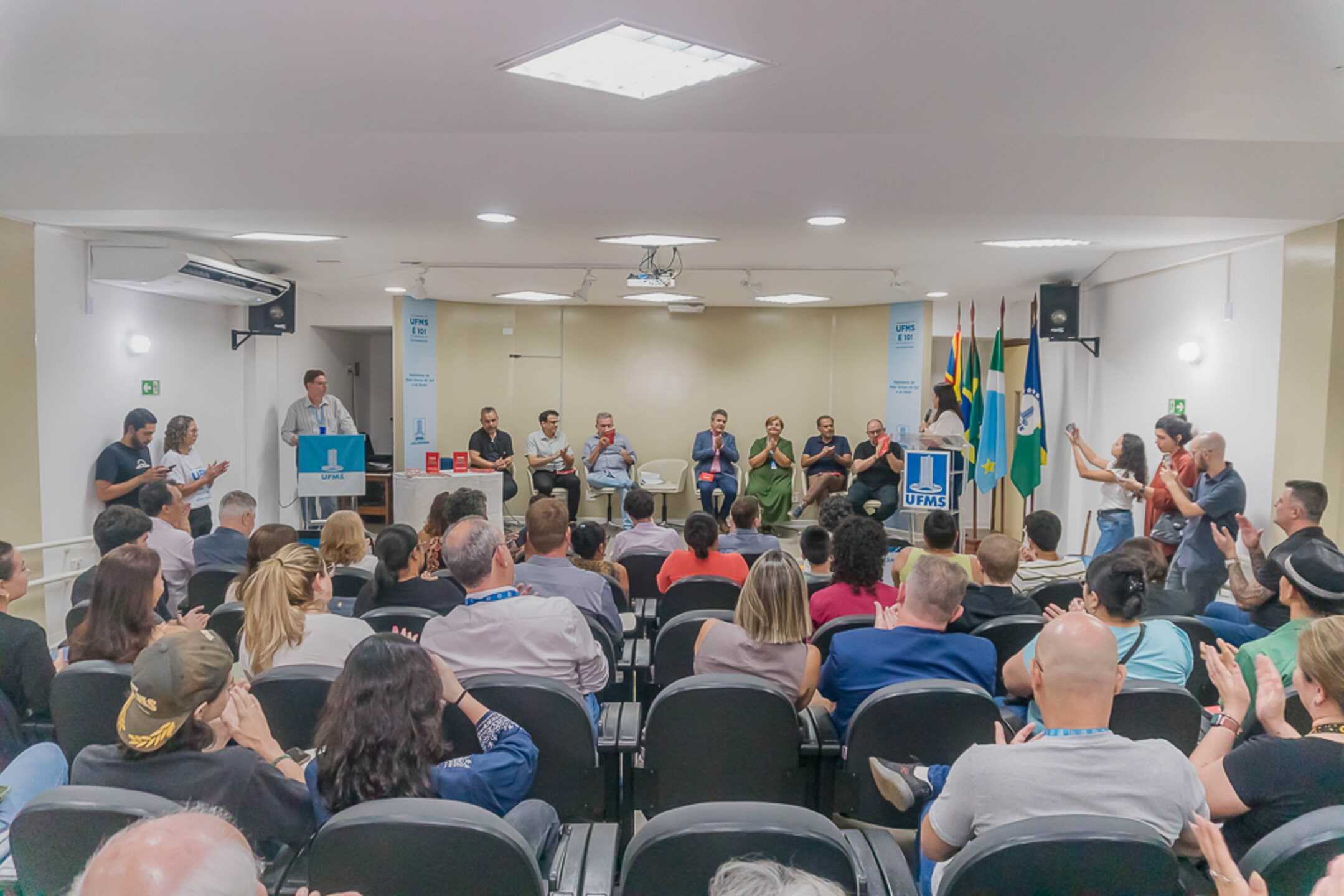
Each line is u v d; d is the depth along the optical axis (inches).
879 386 388.8
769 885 39.1
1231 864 55.7
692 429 414.9
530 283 331.6
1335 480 186.9
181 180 172.4
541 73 113.8
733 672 106.0
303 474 305.0
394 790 66.8
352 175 169.6
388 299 369.7
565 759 89.0
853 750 91.5
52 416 216.2
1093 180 168.2
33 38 102.7
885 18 95.8
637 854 57.5
